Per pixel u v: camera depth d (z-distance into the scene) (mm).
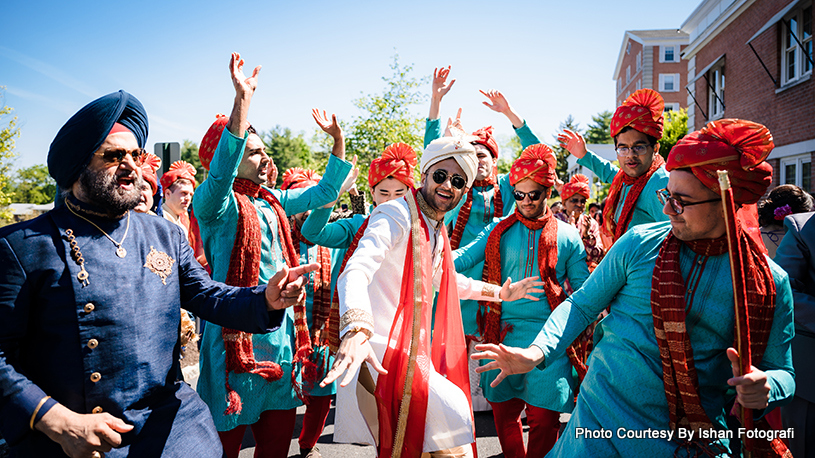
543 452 3422
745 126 1848
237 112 2953
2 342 1707
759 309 1905
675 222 1960
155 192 3693
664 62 46250
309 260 4406
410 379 2324
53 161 1870
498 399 3518
